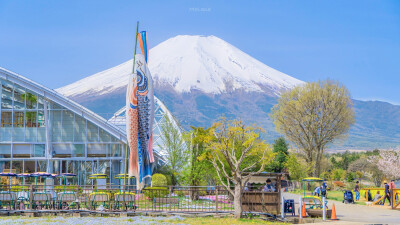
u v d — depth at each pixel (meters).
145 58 34.75
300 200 31.28
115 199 32.97
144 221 27.77
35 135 55.56
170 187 34.69
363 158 110.06
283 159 93.50
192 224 26.80
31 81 55.31
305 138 93.69
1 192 33.34
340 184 84.38
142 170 34.28
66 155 55.47
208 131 48.31
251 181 38.16
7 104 55.94
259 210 32.78
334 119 92.88
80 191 43.59
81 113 55.53
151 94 34.81
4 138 55.50
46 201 33.12
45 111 55.31
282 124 96.25
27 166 55.09
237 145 45.50
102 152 55.69
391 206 41.12
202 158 44.94
